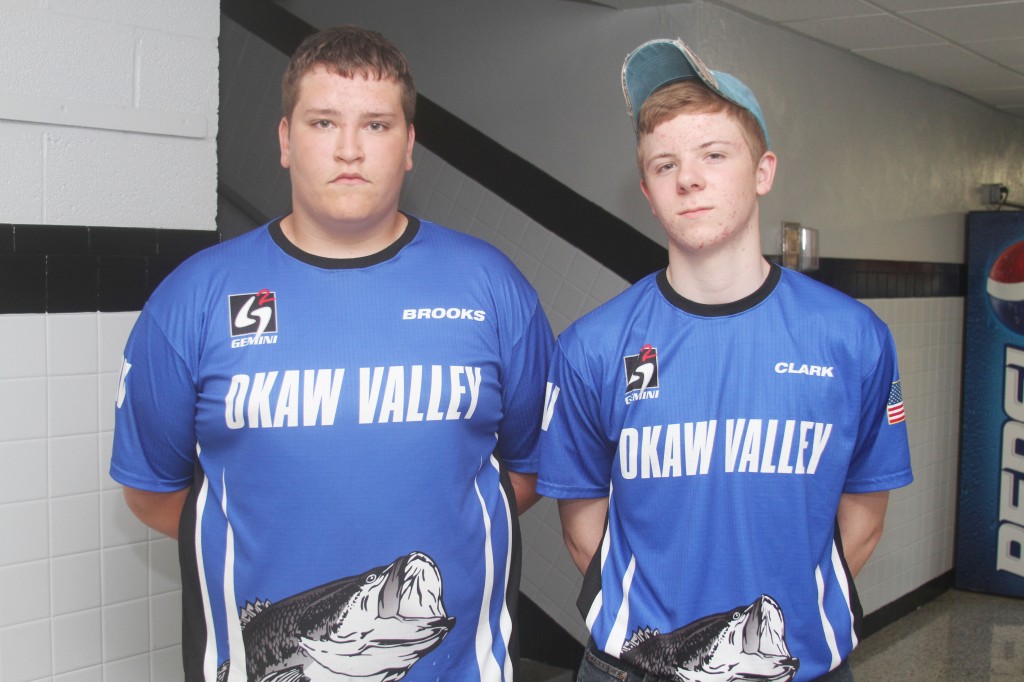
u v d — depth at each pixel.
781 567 1.45
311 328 1.47
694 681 1.45
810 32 3.32
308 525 1.43
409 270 1.53
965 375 4.50
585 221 3.23
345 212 1.44
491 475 1.60
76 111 1.96
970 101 4.69
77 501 2.00
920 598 4.32
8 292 1.89
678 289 1.53
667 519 1.48
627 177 3.11
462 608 1.51
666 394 1.49
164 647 2.15
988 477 4.46
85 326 2.00
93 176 2.00
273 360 1.46
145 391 1.52
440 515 1.47
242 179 4.34
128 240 2.06
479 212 3.53
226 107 4.41
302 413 1.43
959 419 4.56
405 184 3.76
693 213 1.45
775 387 1.46
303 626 1.44
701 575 1.46
